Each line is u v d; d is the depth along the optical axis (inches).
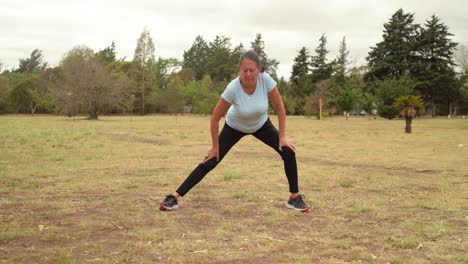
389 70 2506.2
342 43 3287.4
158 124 1216.8
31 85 2498.8
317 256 135.5
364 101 1999.3
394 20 2517.2
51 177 285.9
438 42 2450.8
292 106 2482.8
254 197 221.3
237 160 395.5
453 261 132.3
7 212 187.6
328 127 1130.7
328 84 2100.1
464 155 456.8
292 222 176.2
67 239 148.9
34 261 128.0
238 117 188.1
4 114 2524.6
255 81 179.0
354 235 158.4
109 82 1754.4
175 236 153.6
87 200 213.6
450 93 2508.6
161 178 283.3
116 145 542.3
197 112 2241.6
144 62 2810.0
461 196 233.9
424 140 682.8
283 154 193.6
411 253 139.9
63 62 1888.5
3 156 402.9
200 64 4350.4
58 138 634.8
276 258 133.1
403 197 230.4
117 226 165.8
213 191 240.2
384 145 588.4
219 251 138.3
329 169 337.7
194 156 422.6
